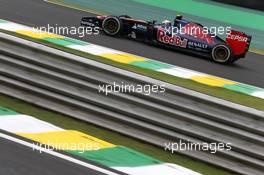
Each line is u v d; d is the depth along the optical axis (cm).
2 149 2136
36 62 2948
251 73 5178
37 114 2734
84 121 2744
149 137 2639
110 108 2764
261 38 7531
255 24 7944
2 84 2952
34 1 6881
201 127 2622
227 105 2650
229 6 8381
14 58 3011
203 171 2411
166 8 8225
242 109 2622
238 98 4075
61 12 6538
